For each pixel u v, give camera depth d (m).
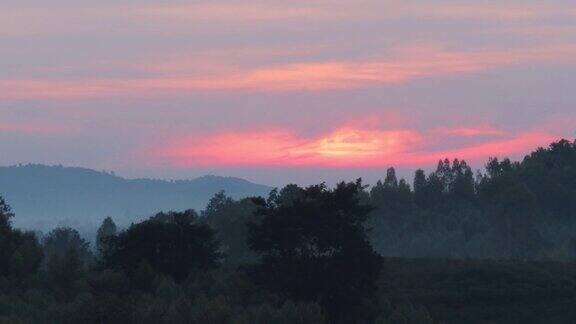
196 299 88.00
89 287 96.38
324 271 98.38
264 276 99.44
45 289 97.50
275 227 103.31
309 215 102.56
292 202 112.75
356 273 99.31
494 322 106.38
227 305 82.56
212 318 73.62
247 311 81.75
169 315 71.50
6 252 106.38
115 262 110.38
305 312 78.19
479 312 110.19
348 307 99.06
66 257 102.44
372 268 100.81
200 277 104.31
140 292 94.88
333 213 103.31
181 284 103.81
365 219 106.94
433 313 109.12
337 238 101.56
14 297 87.62
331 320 99.00
